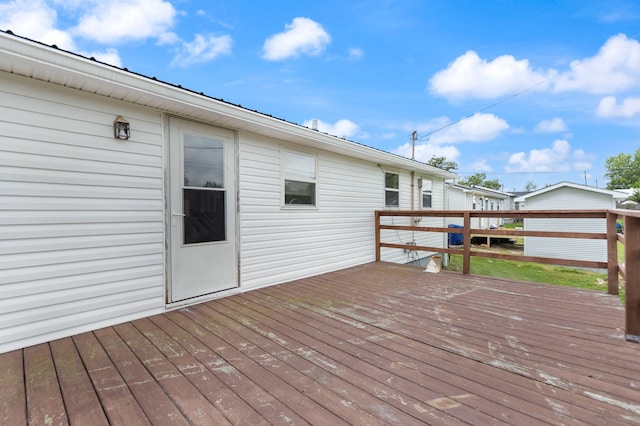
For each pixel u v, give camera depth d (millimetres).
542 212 4176
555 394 1647
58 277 2543
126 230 2945
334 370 1940
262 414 1515
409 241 7891
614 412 1490
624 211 2428
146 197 3094
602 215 3777
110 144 2852
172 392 1716
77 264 2646
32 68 2244
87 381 1842
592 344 2266
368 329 2627
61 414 1533
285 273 4566
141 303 3023
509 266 9656
